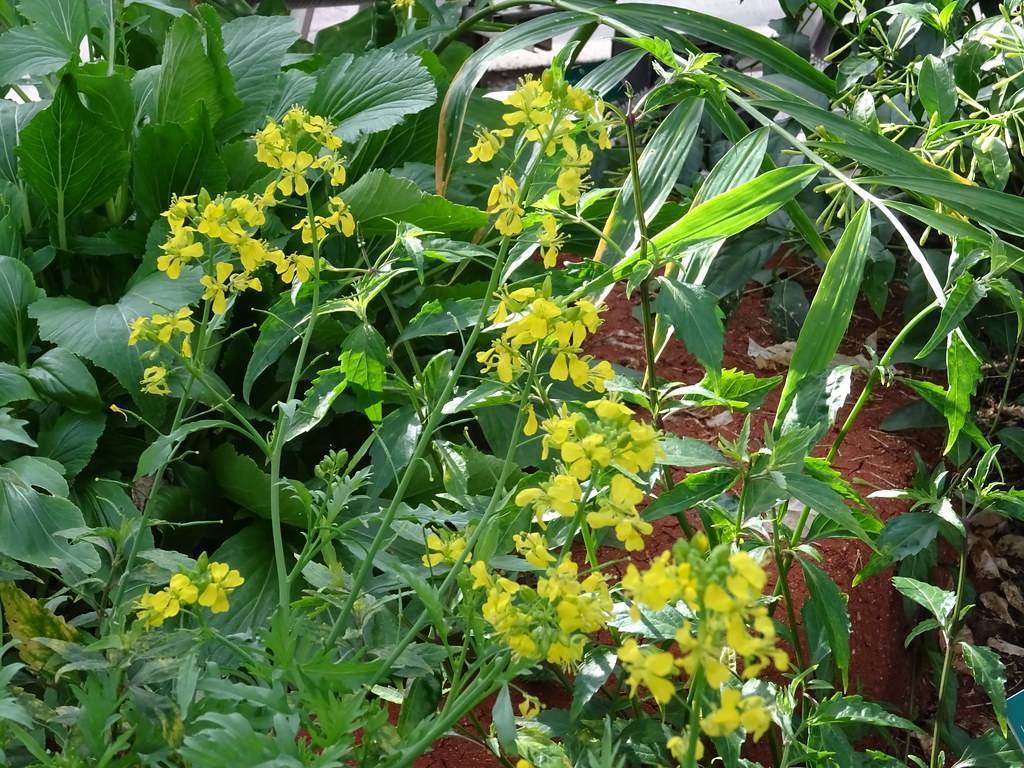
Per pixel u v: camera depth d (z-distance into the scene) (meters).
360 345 0.51
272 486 0.46
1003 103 0.81
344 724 0.36
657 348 0.62
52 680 0.45
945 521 0.59
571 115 0.43
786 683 0.68
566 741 0.52
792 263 1.13
